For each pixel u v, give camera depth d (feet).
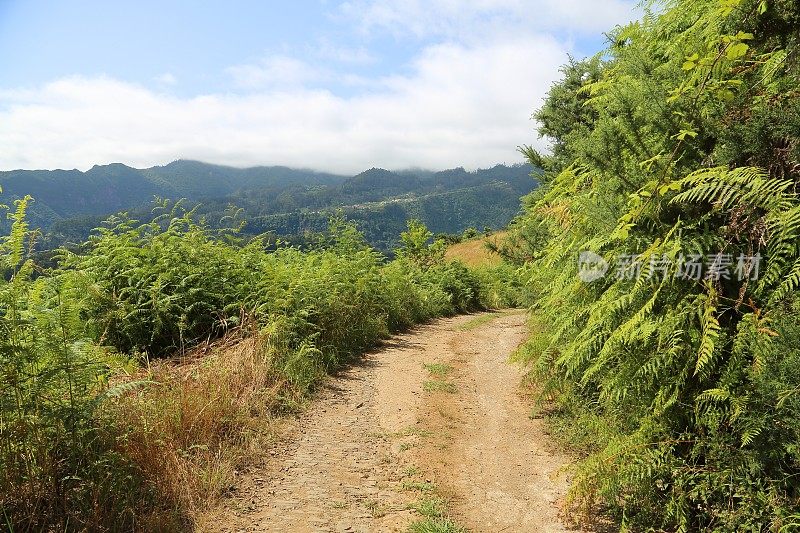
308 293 30.91
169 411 16.65
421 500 14.85
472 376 30.27
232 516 13.51
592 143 12.71
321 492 15.29
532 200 34.24
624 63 13.43
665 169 11.18
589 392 18.98
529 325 31.60
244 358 23.61
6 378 11.71
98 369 13.78
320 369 28.09
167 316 26.61
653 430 12.31
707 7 12.55
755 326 10.21
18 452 11.67
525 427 21.59
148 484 13.26
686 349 11.76
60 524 11.42
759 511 10.06
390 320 46.03
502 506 14.92
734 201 10.80
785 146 10.39
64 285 23.68
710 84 11.34
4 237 13.97
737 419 10.70
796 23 10.36
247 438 18.15
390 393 26.25
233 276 31.19
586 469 12.82
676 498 11.86
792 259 10.62
